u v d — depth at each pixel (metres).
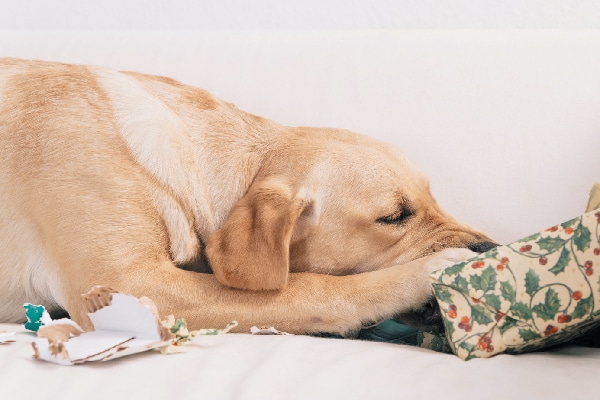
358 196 1.74
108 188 1.71
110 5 2.45
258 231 1.64
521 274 1.33
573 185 1.73
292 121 1.90
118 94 1.81
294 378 1.22
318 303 1.64
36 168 1.74
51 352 1.32
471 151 1.79
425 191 1.77
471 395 1.14
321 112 1.89
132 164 1.74
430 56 1.88
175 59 2.00
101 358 1.31
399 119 1.85
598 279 1.29
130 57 2.03
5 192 1.75
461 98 1.83
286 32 2.05
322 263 1.75
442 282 1.35
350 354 1.32
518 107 1.79
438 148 1.81
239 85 1.95
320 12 2.33
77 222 1.70
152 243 1.71
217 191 1.79
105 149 1.74
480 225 1.76
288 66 1.94
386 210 1.73
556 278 1.31
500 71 1.83
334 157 1.77
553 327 1.31
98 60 2.04
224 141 1.82
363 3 2.30
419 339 1.63
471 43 1.88
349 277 1.69
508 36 1.88
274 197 1.69
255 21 2.38
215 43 2.02
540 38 1.85
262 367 1.25
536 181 1.75
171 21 2.42
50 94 1.81
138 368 1.29
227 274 1.61
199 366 1.29
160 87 1.87
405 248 1.73
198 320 1.65
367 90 1.88
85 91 1.81
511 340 1.32
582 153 1.73
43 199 1.72
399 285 1.63
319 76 1.92
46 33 2.14
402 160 1.79
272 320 1.64
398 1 2.28
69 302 1.70
